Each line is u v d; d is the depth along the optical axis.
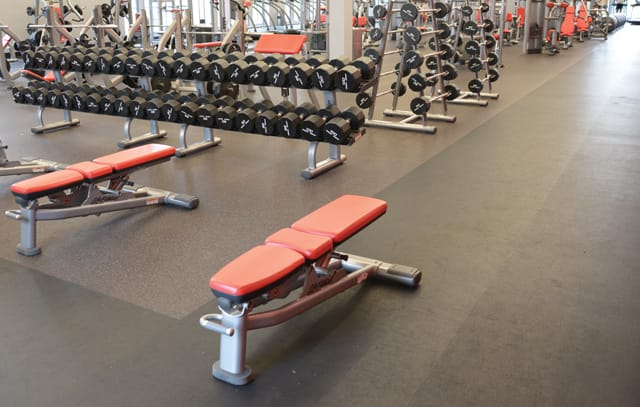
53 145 4.20
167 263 2.31
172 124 4.85
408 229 2.60
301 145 4.16
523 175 3.35
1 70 6.49
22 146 4.15
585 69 7.65
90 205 2.58
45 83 4.48
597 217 2.72
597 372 1.60
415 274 2.08
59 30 5.39
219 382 1.58
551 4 9.59
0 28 6.12
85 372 1.63
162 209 2.91
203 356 1.70
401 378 1.59
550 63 8.32
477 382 1.56
